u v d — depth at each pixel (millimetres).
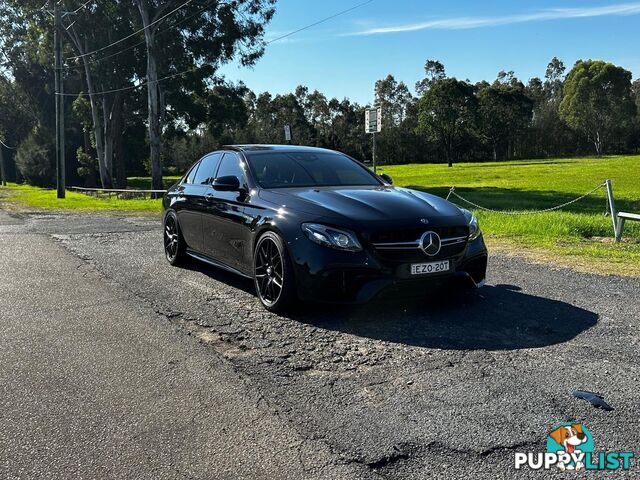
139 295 5535
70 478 2354
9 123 65250
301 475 2363
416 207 4738
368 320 4594
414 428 2756
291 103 92625
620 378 3342
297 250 4504
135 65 34688
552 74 115875
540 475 2355
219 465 2447
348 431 2736
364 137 96438
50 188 53375
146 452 2562
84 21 33656
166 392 3221
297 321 4605
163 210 7430
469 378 3363
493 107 86125
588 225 10164
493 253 7832
